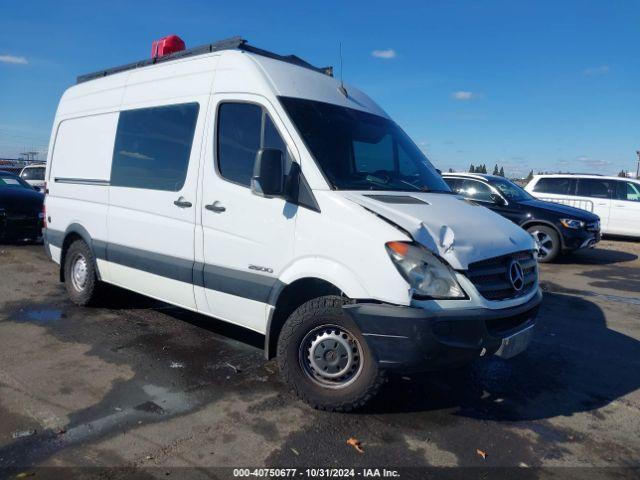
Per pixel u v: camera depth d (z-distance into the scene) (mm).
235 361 4711
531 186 15930
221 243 4348
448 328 3363
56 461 3104
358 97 4984
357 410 3828
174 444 3332
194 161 4605
